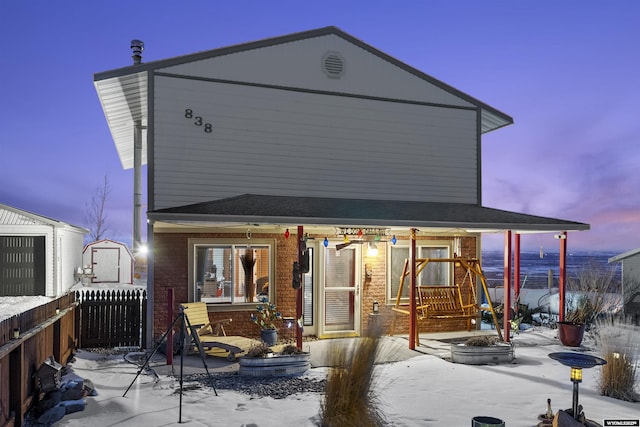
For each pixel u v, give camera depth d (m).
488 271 72.31
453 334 12.92
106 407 6.66
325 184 12.53
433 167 13.60
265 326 11.20
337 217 9.77
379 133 13.11
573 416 5.79
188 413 6.42
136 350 11.05
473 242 13.66
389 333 12.77
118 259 29.38
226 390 7.64
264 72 12.13
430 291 12.95
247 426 5.88
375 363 6.34
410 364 9.55
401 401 7.04
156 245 11.06
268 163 12.05
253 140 11.95
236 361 9.77
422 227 10.57
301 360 8.77
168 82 11.32
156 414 6.37
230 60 11.85
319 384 8.05
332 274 12.56
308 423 5.98
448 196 13.73
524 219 11.76
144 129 14.94
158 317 10.96
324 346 11.09
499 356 9.70
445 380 8.30
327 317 12.44
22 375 5.88
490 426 5.16
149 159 11.12
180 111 11.38
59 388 6.73
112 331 11.44
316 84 12.59
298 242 9.99
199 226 11.20
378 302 12.78
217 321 11.09
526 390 7.68
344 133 12.78
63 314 8.55
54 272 20.45
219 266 11.60
